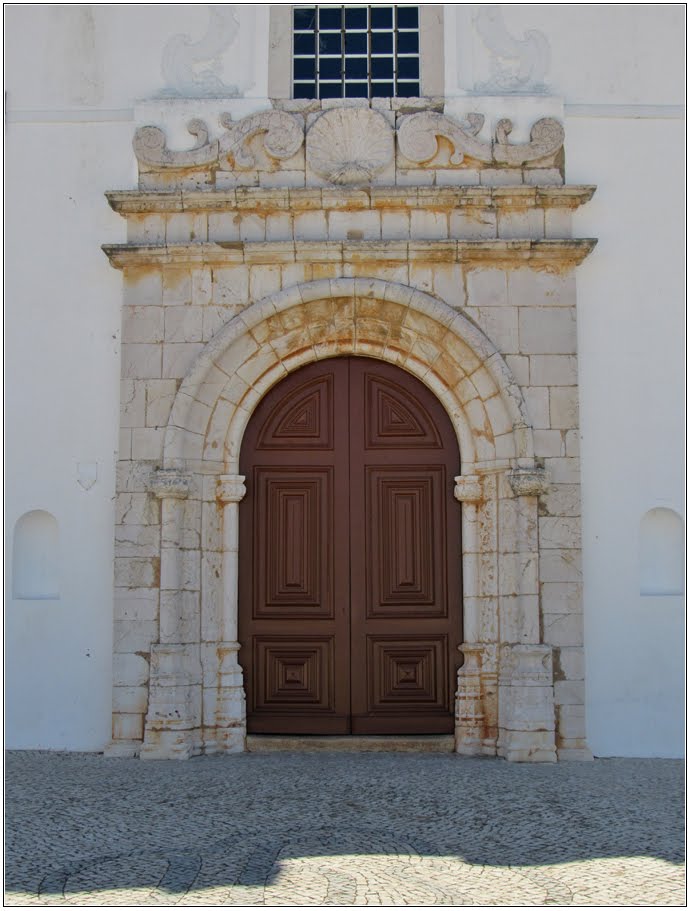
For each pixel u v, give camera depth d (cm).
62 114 994
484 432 947
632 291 971
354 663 955
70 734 934
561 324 947
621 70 993
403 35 1016
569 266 954
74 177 989
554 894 529
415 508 971
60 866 575
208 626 934
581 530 930
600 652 934
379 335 962
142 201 956
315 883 544
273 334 957
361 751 927
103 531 954
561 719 903
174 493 916
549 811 689
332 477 976
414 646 957
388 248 941
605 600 939
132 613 918
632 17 999
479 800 719
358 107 970
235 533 954
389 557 966
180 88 994
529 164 970
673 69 994
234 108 986
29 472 964
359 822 661
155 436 939
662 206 981
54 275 980
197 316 948
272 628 959
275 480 974
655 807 704
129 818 672
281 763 862
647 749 926
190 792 743
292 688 955
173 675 898
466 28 996
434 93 988
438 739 933
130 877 556
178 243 944
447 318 936
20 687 941
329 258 945
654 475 954
